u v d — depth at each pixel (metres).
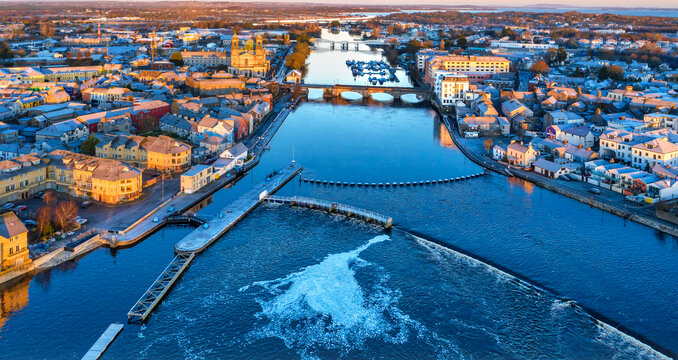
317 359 147.00
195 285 181.00
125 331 157.25
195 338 154.88
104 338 152.75
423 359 147.62
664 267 192.62
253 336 156.00
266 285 181.12
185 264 191.75
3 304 167.38
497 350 150.88
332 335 156.88
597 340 154.50
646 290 178.12
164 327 159.38
